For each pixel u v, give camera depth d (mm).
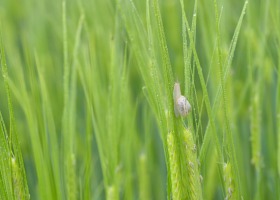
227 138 663
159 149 994
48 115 797
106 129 858
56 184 786
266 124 984
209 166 887
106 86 956
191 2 1037
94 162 994
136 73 1070
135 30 762
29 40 1201
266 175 964
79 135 1048
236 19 1039
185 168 645
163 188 925
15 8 1514
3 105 968
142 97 1044
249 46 895
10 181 675
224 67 665
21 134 1058
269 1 882
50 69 1147
